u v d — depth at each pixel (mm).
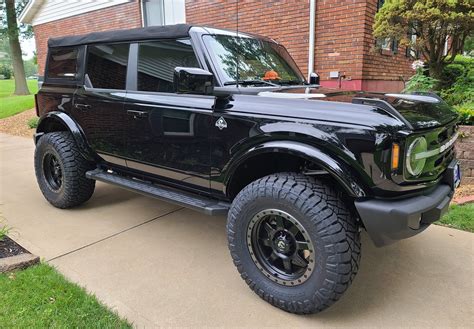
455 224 3521
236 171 2533
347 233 2094
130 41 3223
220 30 3039
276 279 2332
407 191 2098
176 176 2963
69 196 3896
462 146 4395
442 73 5723
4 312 2230
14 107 12328
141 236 3418
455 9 4594
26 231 3508
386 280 2686
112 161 3543
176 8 8633
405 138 1964
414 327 2189
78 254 3062
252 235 2402
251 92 2576
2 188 4883
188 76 2363
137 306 2385
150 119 2980
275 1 7027
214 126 2551
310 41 6672
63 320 2180
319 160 2086
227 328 2195
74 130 3697
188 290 2564
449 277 2715
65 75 3908
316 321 2252
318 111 2170
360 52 6238
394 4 4809
